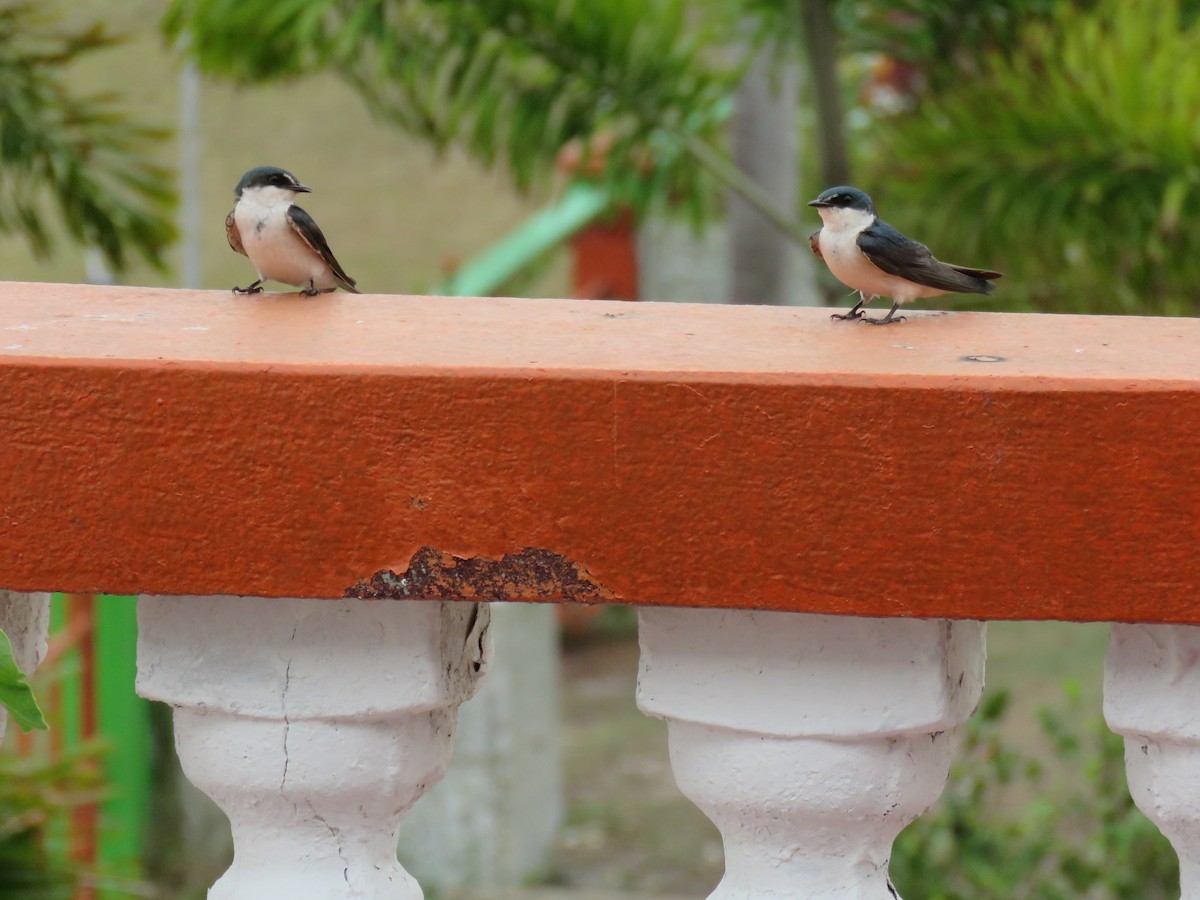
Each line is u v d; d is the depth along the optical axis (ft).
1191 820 11.94
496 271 77.56
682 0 43.65
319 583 11.11
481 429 10.89
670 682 12.10
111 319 12.65
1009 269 41.39
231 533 11.09
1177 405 10.49
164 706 49.34
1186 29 42.37
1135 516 10.63
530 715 54.49
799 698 11.85
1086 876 34.42
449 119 44.24
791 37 45.37
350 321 12.72
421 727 12.60
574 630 82.74
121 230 41.78
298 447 10.98
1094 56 38.09
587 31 43.09
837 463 10.76
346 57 42.60
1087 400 10.54
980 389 10.59
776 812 12.16
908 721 11.79
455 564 11.06
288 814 12.57
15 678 10.71
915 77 53.57
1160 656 11.63
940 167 40.65
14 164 40.24
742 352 11.58
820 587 10.89
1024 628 75.20
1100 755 35.42
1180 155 36.70
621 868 54.65
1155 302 39.93
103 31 39.91
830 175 46.09
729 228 48.60
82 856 41.14
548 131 44.88
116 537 11.10
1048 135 38.60
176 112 84.94
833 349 11.77
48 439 11.02
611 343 11.84
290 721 12.24
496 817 51.98
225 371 10.93
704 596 10.98
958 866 34.91
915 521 10.77
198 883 48.75
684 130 45.44
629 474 10.87
